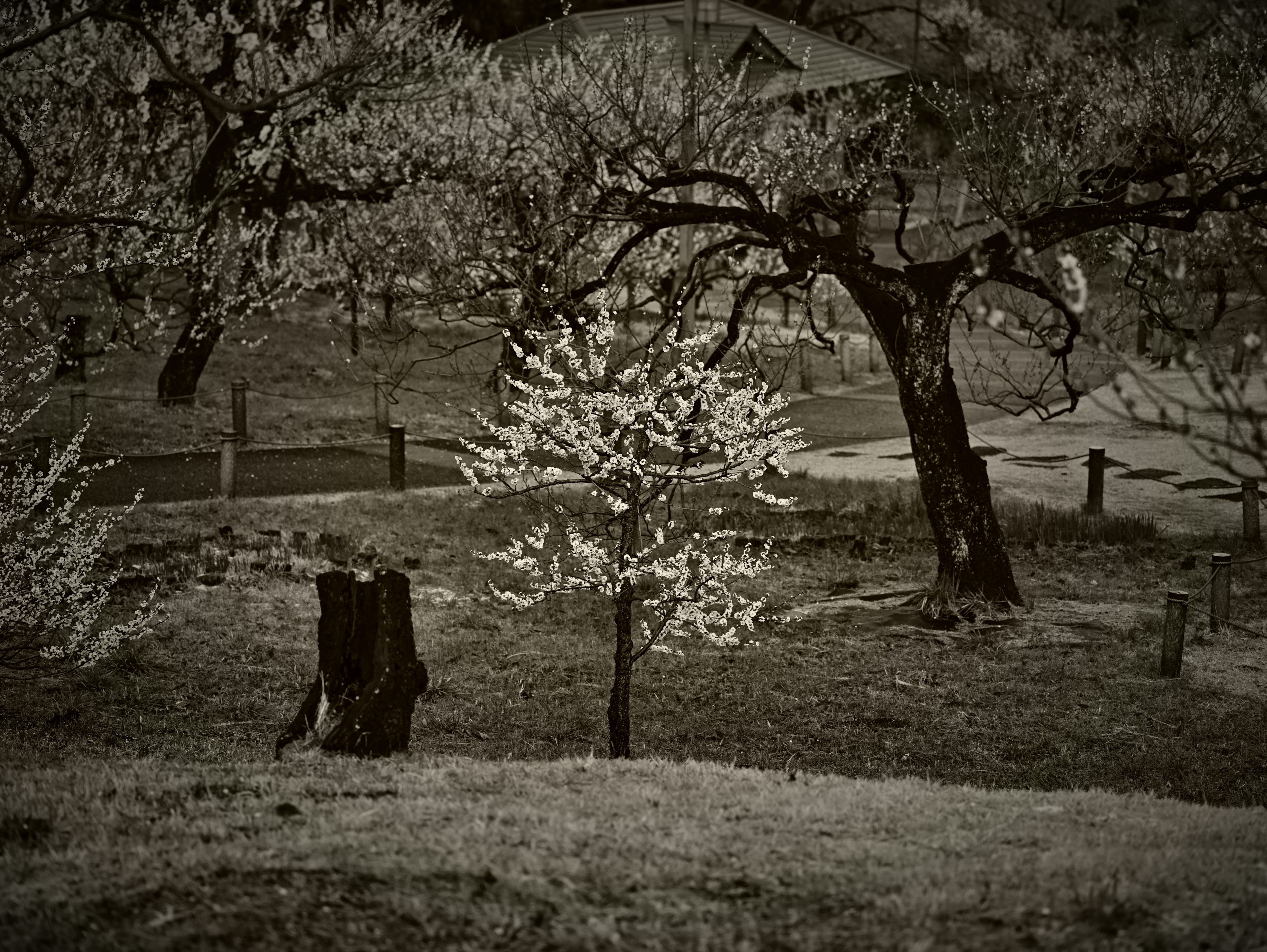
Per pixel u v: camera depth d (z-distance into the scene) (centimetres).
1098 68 1852
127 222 1163
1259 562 1694
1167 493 2064
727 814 644
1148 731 1111
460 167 2261
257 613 1367
